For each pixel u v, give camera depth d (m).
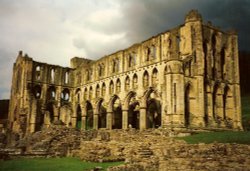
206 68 69.44
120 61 86.06
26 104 93.88
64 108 100.31
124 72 83.88
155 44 75.38
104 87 91.44
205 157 31.56
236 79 74.75
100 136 54.88
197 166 29.61
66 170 35.47
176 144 39.81
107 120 87.00
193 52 66.31
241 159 30.58
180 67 61.72
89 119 101.69
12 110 102.75
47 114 88.75
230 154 33.06
